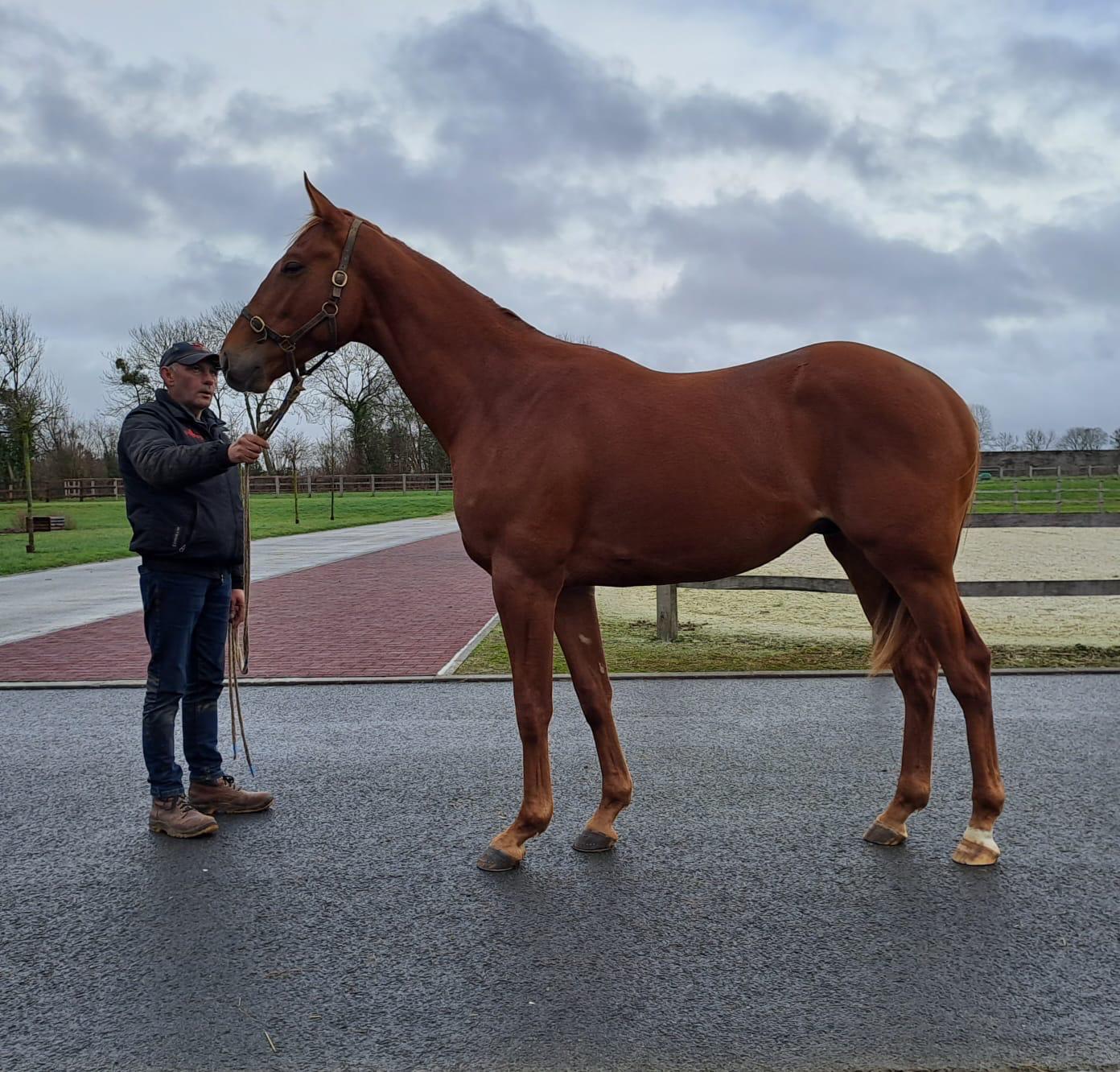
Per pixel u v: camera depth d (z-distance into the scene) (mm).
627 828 3756
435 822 3881
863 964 2617
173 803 3812
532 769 3379
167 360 4062
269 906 3088
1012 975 2549
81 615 10641
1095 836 3570
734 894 3105
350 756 4867
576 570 3361
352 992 2521
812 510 3248
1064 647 7785
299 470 60781
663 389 3338
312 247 3553
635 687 6445
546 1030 2311
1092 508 27797
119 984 2588
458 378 3533
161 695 3812
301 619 9781
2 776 4645
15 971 2672
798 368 3271
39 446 46250
